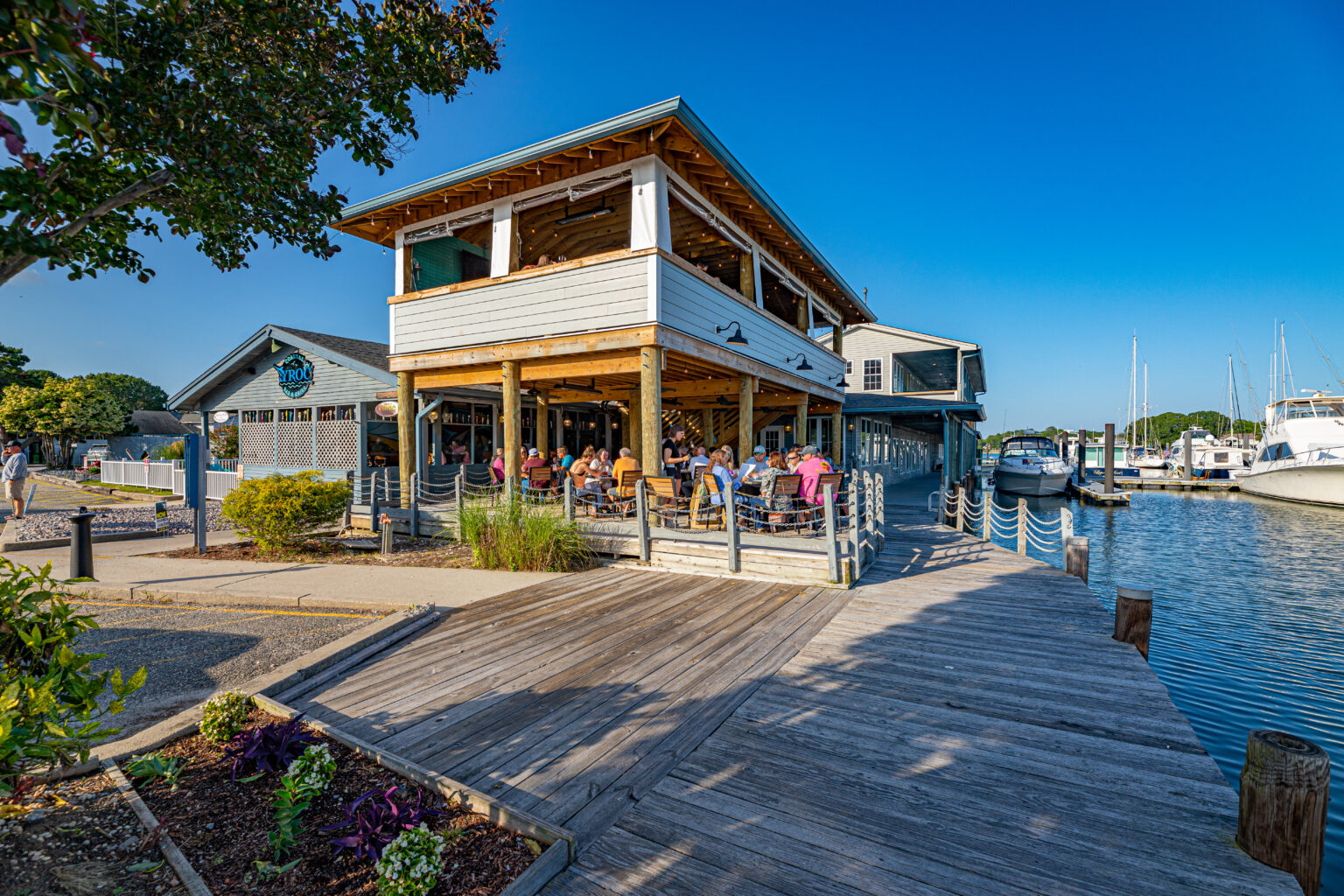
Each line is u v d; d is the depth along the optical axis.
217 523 13.32
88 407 38.16
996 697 4.04
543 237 12.18
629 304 8.40
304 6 4.14
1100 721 3.69
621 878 2.30
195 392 17.19
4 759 2.07
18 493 13.45
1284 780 2.36
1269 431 30.16
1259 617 9.14
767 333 12.02
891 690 4.16
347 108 4.43
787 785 2.98
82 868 2.13
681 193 9.10
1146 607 5.10
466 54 5.12
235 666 4.59
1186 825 2.66
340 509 9.93
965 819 2.71
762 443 20.38
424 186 9.77
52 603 2.65
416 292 10.62
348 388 14.76
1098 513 23.80
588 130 8.11
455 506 10.07
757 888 2.26
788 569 7.34
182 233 4.23
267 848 2.30
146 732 3.17
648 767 3.12
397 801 2.58
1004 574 8.05
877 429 23.34
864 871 2.36
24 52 1.82
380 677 4.31
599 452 10.67
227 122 3.76
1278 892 2.26
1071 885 2.29
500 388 14.61
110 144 3.15
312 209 4.45
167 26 3.32
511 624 5.58
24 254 2.62
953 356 24.70
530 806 2.75
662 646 5.00
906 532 12.55
